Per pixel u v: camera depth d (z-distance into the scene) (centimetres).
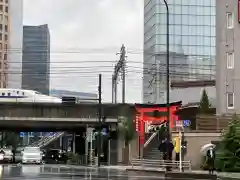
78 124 5728
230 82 4169
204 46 9756
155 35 9625
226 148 3391
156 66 8788
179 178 2792
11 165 4525
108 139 5309
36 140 14325
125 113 5134
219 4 4328
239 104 4094
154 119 4669
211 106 5938
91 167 4272
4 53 15938
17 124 5928
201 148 3750
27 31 16662
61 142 10731
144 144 4791
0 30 16050
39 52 14925
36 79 13100
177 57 9550
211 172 3142
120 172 3384
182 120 4731
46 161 5997
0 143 11375
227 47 4219
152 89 8612
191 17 9831
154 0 9781
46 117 5384
